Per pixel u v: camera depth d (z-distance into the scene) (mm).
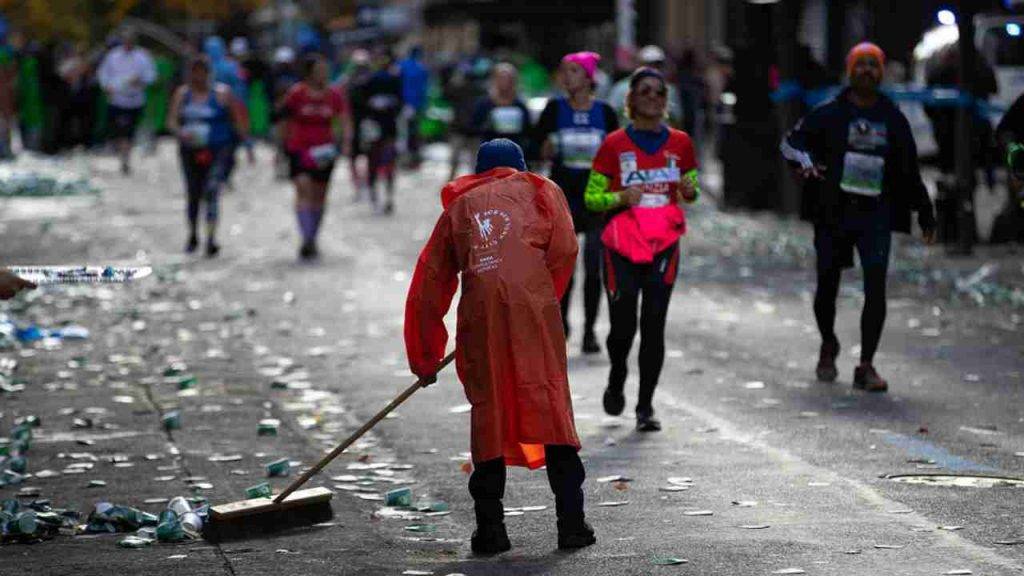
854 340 28828
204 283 37469
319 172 42031
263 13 159750
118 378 26031
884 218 24109
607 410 22141
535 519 16922
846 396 23750
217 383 25484
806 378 25312
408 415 22828
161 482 18906
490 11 90750
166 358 27891
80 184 63094
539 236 15547
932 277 36188
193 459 20109
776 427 21578
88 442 21141
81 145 88125
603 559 15227
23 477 19062
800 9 48656
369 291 36062
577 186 27703
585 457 19938
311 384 25375
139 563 15312
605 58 95250
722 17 85625
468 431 21703
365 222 51781
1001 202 52281
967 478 18484
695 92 64188
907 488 17969
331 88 42094
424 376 15859
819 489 17969
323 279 38094
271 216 53781
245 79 81062
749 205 52781
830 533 16016
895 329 29906
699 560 15102
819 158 24391
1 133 80062
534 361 15297
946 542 15602
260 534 16422
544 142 27797
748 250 42781
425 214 54406
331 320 32000
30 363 27375
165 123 92250
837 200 24078
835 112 24031
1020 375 25141
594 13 89250
